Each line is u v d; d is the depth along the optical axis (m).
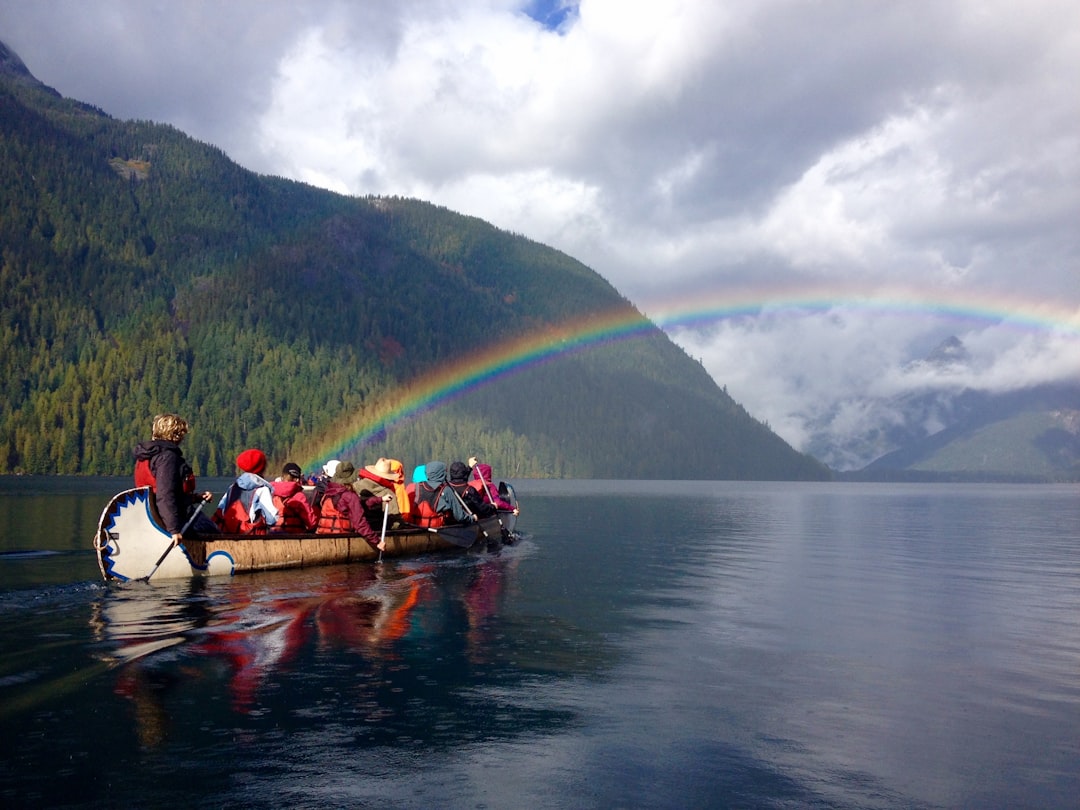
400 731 5.45
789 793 4.55
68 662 7.07
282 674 6.82
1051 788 4.67
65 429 150.88
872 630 9.37
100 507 35.41
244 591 11.25
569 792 4.51
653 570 15.18
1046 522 36.50
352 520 14.84
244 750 5.04
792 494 102.94
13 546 17.42
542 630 8.99
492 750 5.13
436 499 17.59
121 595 10.70
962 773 4.88
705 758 5.06
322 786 4.52
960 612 10.78
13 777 4.57
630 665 7.43
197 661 7.21
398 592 11.63
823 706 6.21
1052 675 7.27
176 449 12.30
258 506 13.89
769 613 10.48
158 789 4.44
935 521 36.84
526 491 99.31
